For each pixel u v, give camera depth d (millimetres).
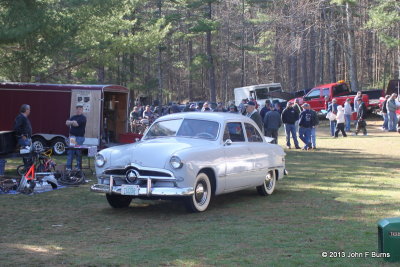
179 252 6613
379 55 65188
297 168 16000
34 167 12336
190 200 9172
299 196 11148
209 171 9680
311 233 7613
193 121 10414
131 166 9078
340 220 8523
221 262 6117
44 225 8531
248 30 57094
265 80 70875
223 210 9656
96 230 8117
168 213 9469
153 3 50938
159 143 9570
